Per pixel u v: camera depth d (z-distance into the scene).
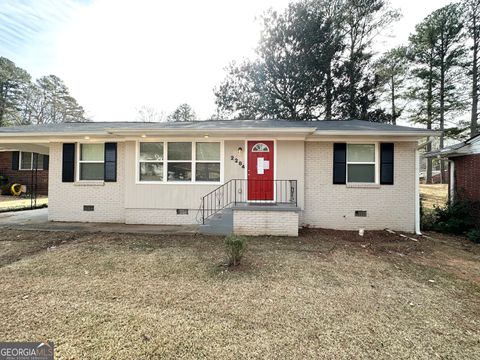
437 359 2.23
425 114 21.59
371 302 3.27
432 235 7.13
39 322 2.70
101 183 8.23
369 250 5.59
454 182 8.80
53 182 8.36
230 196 7.71
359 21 17.05
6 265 4.39
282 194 7.62
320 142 7.73
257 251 5.27
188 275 4.03
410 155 7.48
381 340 2.48
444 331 2.66
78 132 7.63
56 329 2.59
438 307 3.17
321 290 3.59
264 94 17.33
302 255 5.09
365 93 16.27
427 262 4.90
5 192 15.41
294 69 16.59
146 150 7.95
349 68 16.31
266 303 3.19
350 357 2.23
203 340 2.44
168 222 7.85
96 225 7.70
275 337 2.50
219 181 7.77
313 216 7.68
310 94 16.42
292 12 16.61
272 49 17.16
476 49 19.27
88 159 8.38
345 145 7.64
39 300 3.19
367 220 7.55
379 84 17.30
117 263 4.52
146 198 7.87
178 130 7.09
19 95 30.62
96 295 3.34
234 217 6.64
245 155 7.72
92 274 4.04
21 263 4.49
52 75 33.28
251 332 2.58
